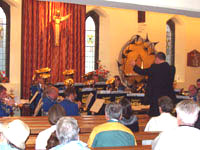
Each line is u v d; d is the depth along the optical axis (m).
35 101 8.25
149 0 5.31
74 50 11.38
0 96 5.87
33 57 10.61
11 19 10.82
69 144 2.59
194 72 14.09
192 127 2.64
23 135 2.93
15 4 10.66
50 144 2.87
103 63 12.41
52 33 10.85
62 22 11.04
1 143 2.87
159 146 2.61
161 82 5.42
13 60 10.84
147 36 12.85
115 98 8.18
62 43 11.09
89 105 7.26
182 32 13.95
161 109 4.23
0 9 10.72
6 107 5.92
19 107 8.98
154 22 13.07
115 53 12.34
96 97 7.95
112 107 3.42
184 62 13.90
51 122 3.57
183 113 2.67
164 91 5.44
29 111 8.53
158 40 13.19
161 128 4.12
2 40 10.78
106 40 12.38
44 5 10.69
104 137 3.29
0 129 2.91
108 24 12.32
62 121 2.65
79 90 8.18
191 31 13.98
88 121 4.96
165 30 13.33
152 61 12.88
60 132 2.62
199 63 13.87
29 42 10.53
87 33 12.33
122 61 12.37
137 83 12.45
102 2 5.34
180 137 2.57
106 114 3.45
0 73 10.42
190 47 13.98
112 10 12.30
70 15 11.22
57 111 3.57
